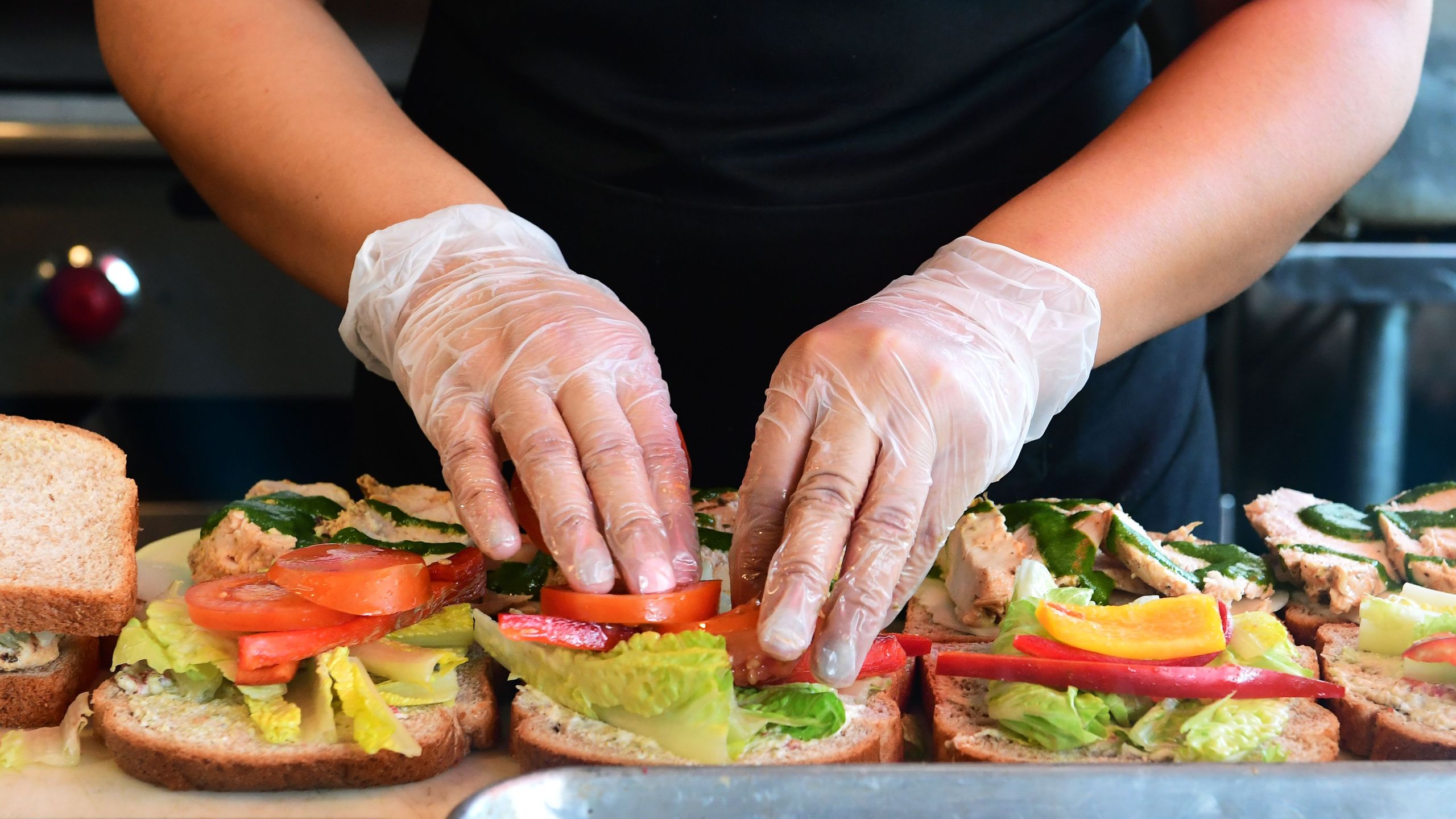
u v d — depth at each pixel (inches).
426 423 27.4
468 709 25.4
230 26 32.0
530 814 21.8
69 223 48.8
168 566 30.6
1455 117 47.8
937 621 29.5
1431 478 62.1
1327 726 25.2
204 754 24.0
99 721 25.1
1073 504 30.3
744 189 33.5
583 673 24.8
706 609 25.2
